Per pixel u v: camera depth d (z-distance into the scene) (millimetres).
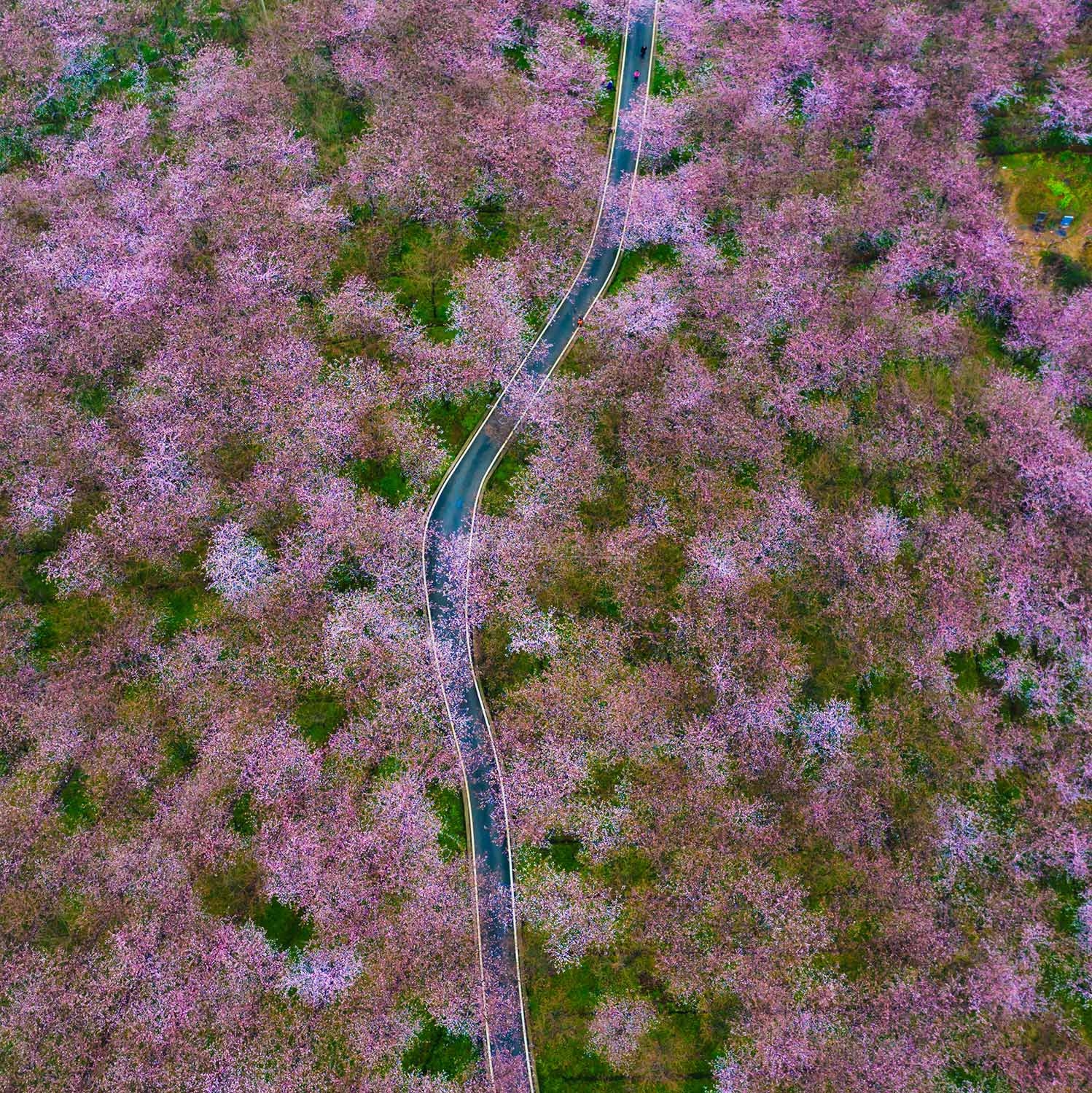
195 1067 29828
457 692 35312
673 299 40375
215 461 37750
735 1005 31844
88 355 38906
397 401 39188
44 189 42250
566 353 40719
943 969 31547
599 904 32469
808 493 37531
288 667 34906
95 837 33062
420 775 33719
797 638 35781
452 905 32188
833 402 38719
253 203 41719
